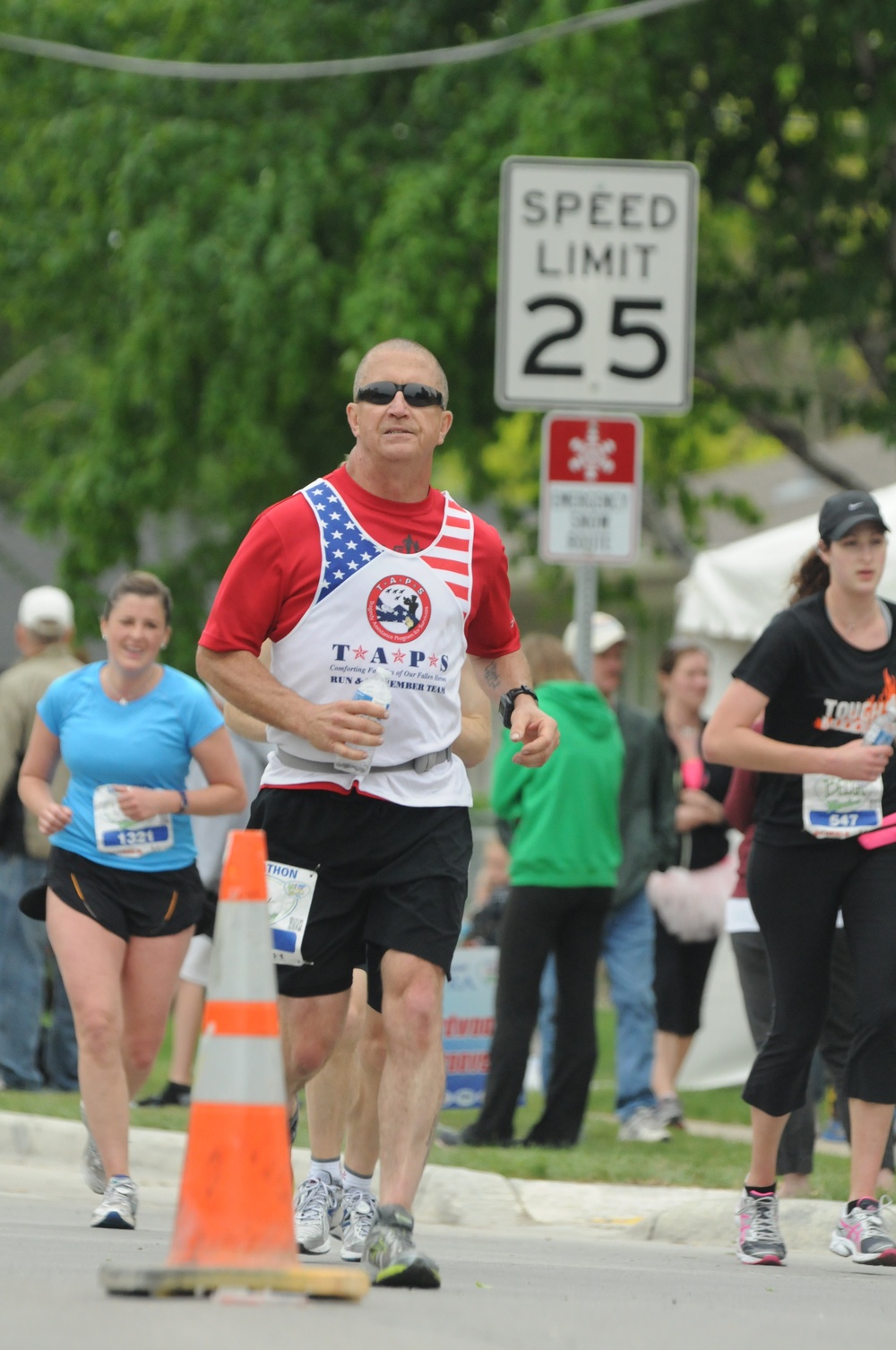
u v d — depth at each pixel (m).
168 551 75.88
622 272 31.77
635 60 55.56
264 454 59.38
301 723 17.05
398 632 17.50
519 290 31.73
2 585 110.69
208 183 58.75
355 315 55.69
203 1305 14.23
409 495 17.78
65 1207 25.80
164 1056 45.56
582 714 32.53
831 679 21.30
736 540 100.62
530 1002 32.41
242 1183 14.58
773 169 61.84
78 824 23.91
